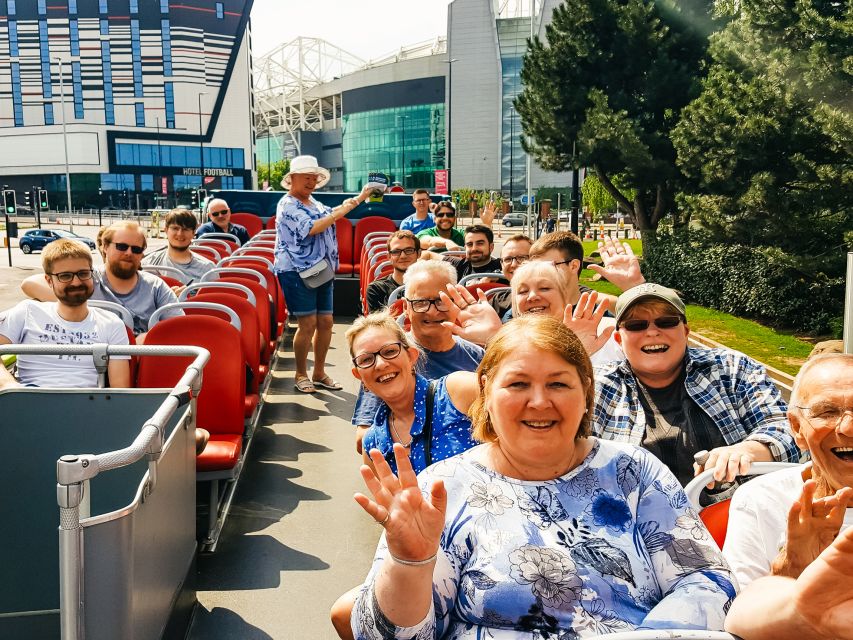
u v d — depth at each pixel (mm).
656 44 20375
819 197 12336
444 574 1842
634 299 3098
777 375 9984
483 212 10062
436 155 122625
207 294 5949
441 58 120125
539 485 1927
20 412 3137
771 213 12828
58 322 4441
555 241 4836
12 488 3146
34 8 113750
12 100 115875
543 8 108750
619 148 19906
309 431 6465
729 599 1790
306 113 162125
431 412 2994
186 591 3369
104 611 2283
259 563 4109
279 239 7684
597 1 20938
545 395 1881
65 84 115500
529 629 1771
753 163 13133
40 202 46625
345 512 4793
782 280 13914
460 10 112500
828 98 11914
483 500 1911
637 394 3234
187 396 3055
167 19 115625
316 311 7816
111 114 116750
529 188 37406
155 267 7629
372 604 1708
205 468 4238
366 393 3740
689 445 3104
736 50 13844
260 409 6922
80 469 2186
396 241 6898
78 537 2219
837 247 12375
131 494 3184
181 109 118625
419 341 3990
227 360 4684
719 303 16344
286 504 4906
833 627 1403
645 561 1877
